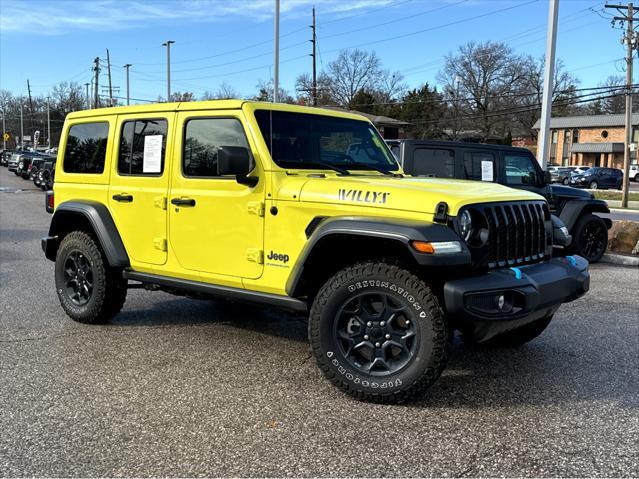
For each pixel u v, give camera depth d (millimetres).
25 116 118125
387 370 3953
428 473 3121
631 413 3896
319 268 4289
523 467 3186
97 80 72188
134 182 5277
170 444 3428
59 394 4148
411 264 3979
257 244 4484
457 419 3783
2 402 4008
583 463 3230
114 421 3725
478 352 5188
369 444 3436
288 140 4637
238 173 4176
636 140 62750
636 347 5344
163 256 5105
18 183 34188
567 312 6629
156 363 4805
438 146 8922
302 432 3582
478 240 3916
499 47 75750
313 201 4184
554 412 3904
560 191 10086
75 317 5875
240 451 3348
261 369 4684
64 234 6219
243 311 6527
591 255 10172
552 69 14461
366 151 5246
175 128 4996
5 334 5574
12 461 3229
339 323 4047
